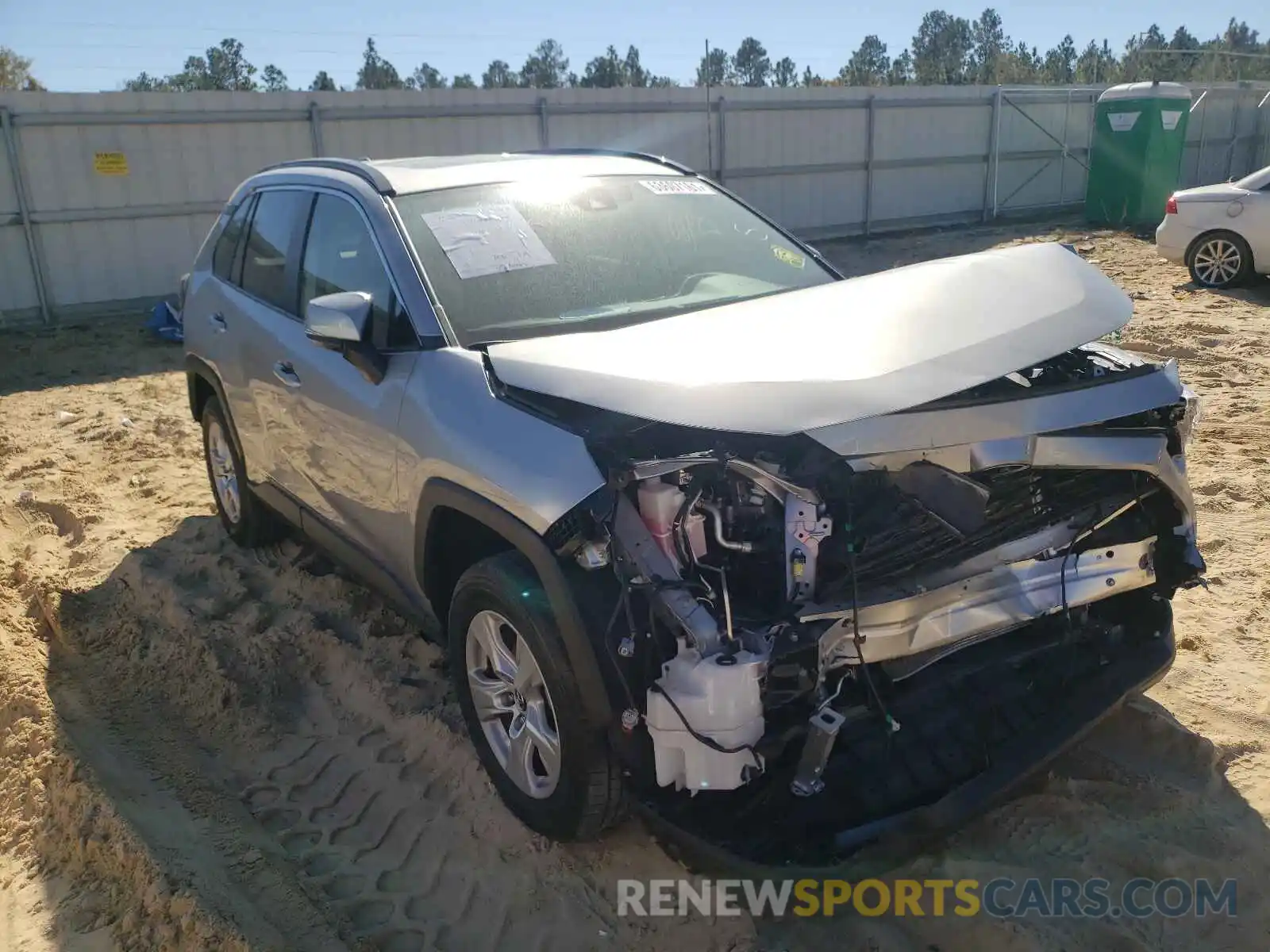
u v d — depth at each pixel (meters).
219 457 5.29
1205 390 7.64
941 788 2.75
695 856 2.82
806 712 2.53
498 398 2.95
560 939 2.69
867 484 2.65
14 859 3.16
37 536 5.71
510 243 3.69
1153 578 3.09
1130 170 18.50
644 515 2.61
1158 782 3.17
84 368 10.11
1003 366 2.66
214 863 2.95
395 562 3.54
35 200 12.18
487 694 3.10
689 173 4.52
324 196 4.14
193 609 4.55
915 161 19.31
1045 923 2.65
